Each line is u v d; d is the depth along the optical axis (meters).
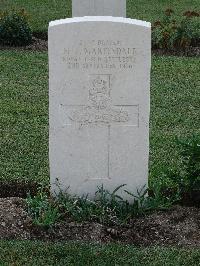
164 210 2.46
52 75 2.34
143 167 2.44
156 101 3.62
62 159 2.44
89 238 2.32
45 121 3.33
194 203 2.57
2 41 4.66
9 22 4.64
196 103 3.62
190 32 4.61
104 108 2.38
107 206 2.45
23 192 2.68
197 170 2.45
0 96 3.67
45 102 3.59
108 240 2.32
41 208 2.40
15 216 2.38
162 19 5.17
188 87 3.86
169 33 4.60
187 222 2.40
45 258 2.20
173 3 5.96
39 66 4.20
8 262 2.18
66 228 2.36
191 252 2.23
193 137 2.49
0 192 2.68
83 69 2.33
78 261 2.18
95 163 2.44
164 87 3.84
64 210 2.43
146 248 2.25
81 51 2.31
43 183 2.63
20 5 5.75
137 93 2.36
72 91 2.36
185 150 2.48
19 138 3.11
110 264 2.16
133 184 2.46
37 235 2.33
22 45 4.67
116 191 2.47
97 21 2.28
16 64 4.21
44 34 4.89
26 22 4.69
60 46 2.30
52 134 2.41
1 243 2.26
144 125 2.39
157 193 2.47
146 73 2.34
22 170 2.81
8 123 3.29
